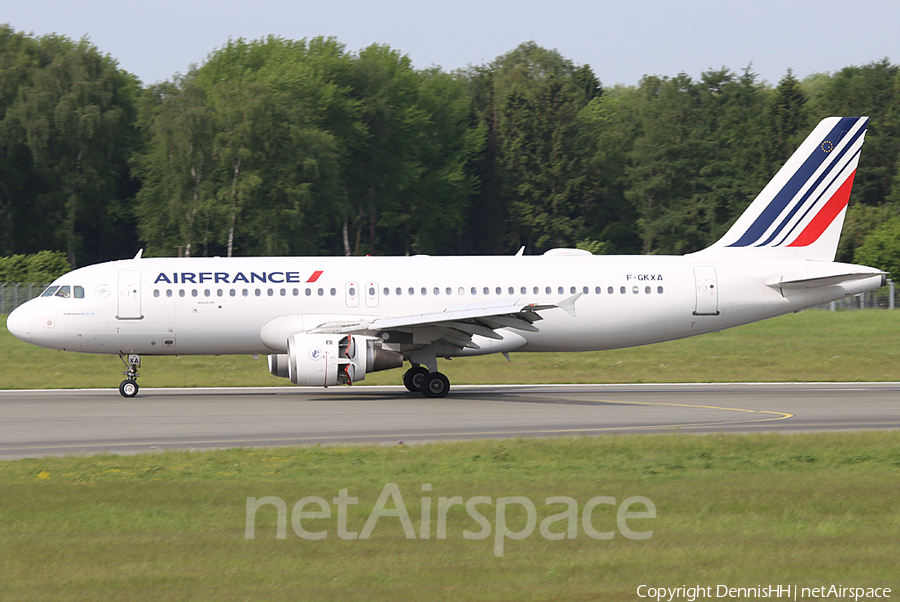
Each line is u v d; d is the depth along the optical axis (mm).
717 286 132750
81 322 124375
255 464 72312
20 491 62469
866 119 136750
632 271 132625
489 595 41844
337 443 85000
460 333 124188
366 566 46219
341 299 127125
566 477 67000
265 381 150625
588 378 156375
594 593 42375
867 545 50031
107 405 116188
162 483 64938
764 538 51406
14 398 126188
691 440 82688
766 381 152625
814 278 130625
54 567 45906
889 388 139375
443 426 96250
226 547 49500
